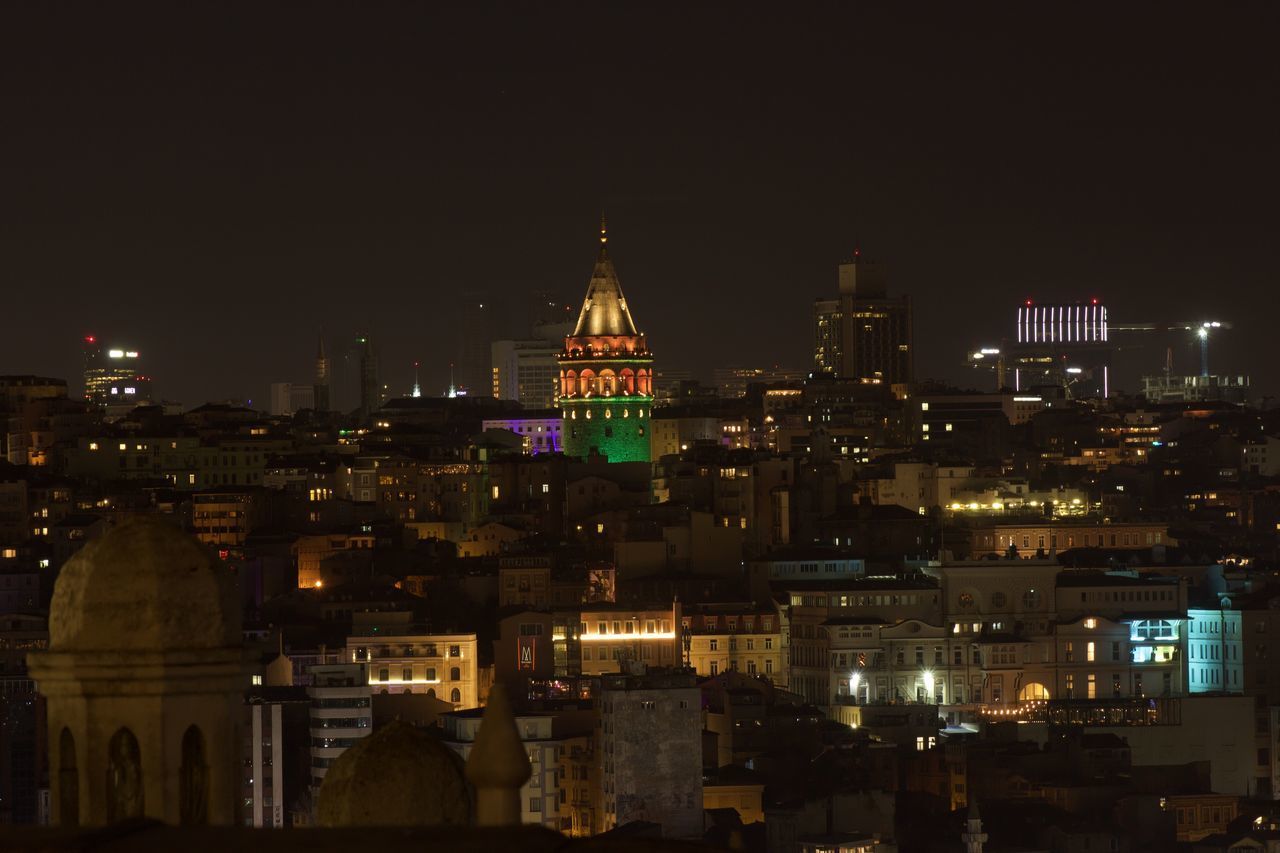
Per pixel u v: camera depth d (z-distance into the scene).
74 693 66.06
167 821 65.88
